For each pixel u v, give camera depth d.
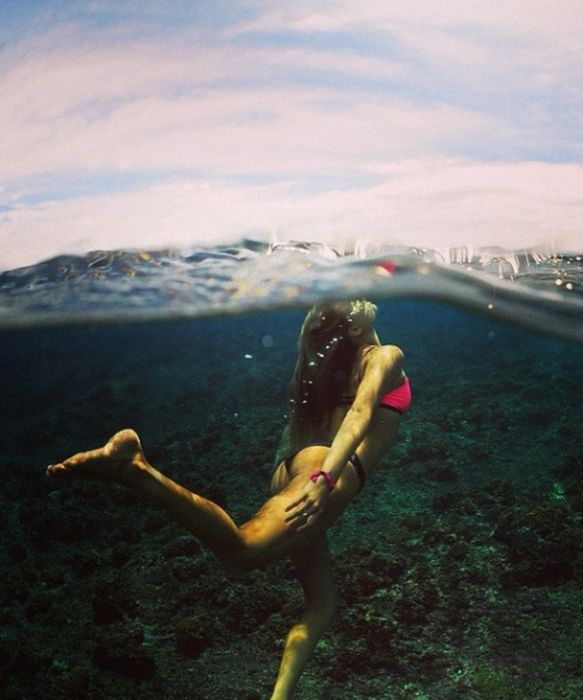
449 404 5.89
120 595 3.73
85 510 4.77
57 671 3.31
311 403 2.21
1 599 3.84
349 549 3.95
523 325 4.14
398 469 4.99
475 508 4.27
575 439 5.19
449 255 3.37
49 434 6.29
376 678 3.15
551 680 3.01
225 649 3.43
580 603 3.40
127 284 3.58
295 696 3.09
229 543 1.83
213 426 5.95
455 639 3.31
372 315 2.25
